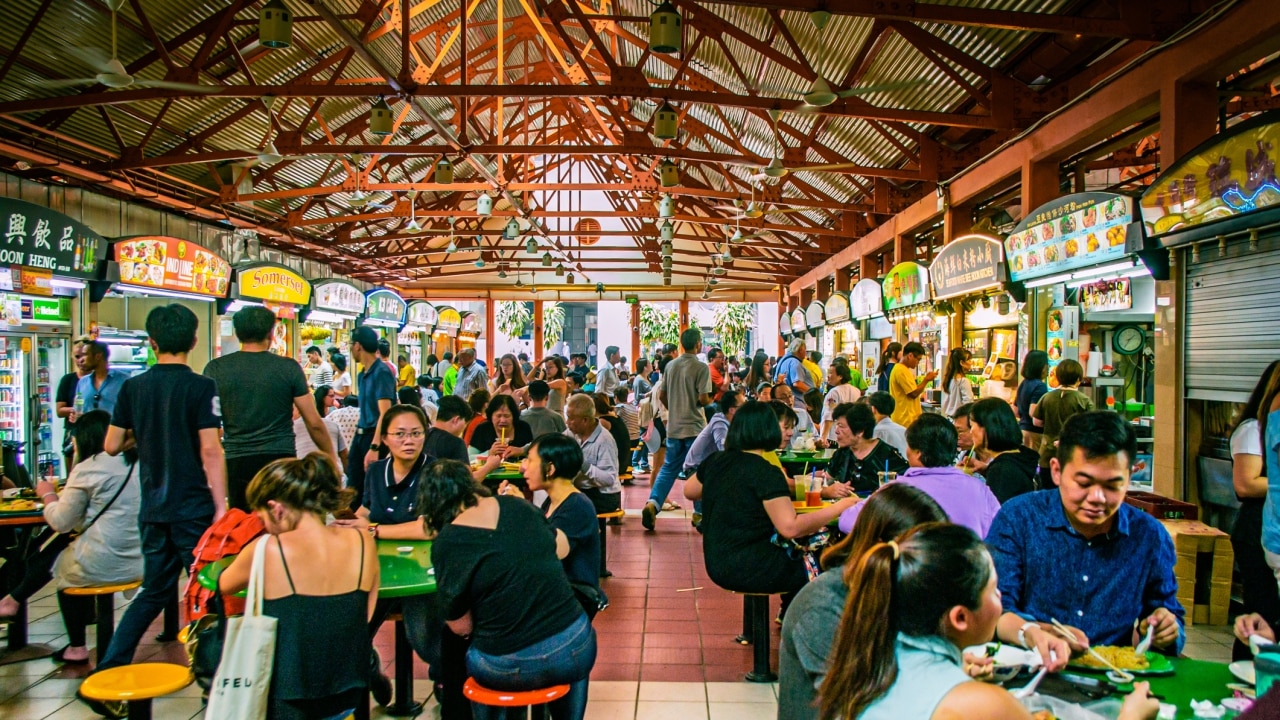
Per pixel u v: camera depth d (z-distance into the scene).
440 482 2.71
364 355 5.95
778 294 24.95
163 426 3.49
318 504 2.48
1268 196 4.37
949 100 8.79
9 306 7.91
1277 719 1.08
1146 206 5.48
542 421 6.48
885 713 1.39
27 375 8.16
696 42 7.98
